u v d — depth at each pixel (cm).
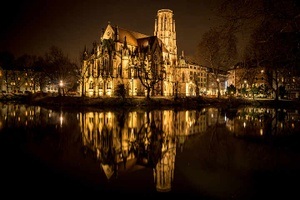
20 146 2103
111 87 11606
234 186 1191
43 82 15125
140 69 11269
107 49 12112
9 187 1196
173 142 2284
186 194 1120
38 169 1474
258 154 1802
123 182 1275
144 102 8756
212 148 2020
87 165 1564
